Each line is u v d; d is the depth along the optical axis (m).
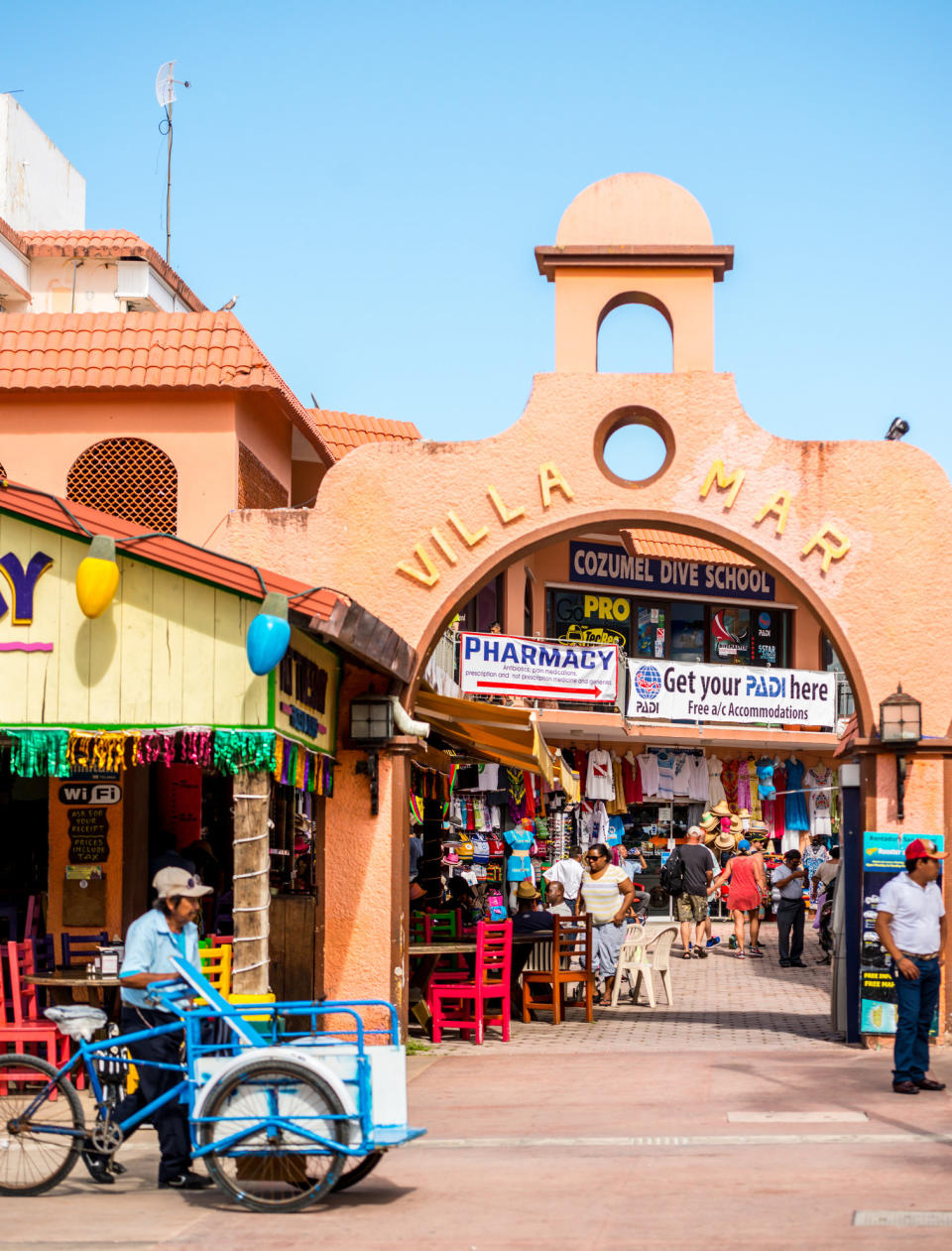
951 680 13.11
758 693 27.53
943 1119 9.39
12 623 10.34
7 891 14.98
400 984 12.95
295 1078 7.39
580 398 13.61
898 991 10.51
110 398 16.38
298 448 19.42
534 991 16.69
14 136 28.16
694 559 28.36
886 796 13.00
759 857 23.72
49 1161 7.86
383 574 13.46
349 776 13.16
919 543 13.27
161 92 27.91
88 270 25.81
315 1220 7.09
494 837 23.98
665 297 13.80
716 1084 10.94
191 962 8.16
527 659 23.86
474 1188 7.71
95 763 10.22
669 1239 6.54
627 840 28.84
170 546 10.23
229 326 16.67
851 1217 6.87
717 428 13.52
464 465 13.55
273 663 9.81
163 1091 7.96
